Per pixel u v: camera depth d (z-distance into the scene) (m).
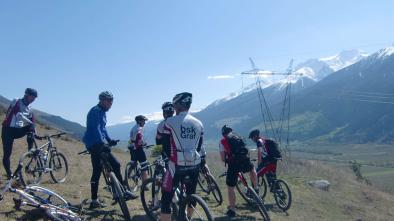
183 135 3.83
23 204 4.35
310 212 8.21
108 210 5.12
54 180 6.44
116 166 4.96
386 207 10.93
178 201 4.39
